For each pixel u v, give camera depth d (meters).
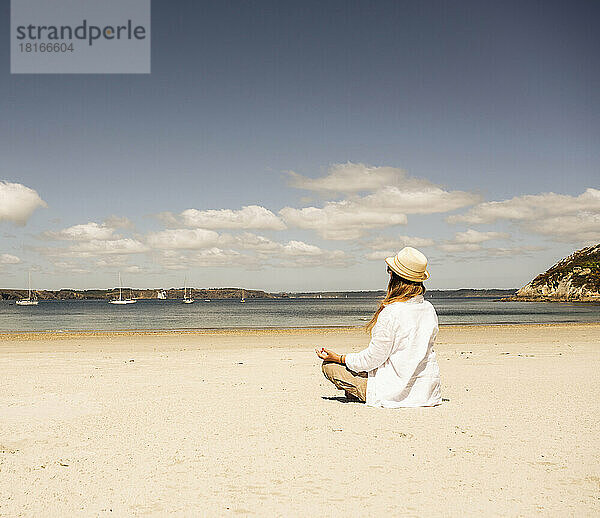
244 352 14.07
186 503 3.18
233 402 6.20
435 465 3.82
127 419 5.33
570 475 3.61
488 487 3.40
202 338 20.81
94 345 17.16
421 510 3.06
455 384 7.57
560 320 43.31
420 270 5.59
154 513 3.04
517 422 5.03
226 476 3.63
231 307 117.00
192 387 7.46
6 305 151.50
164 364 10.84
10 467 3.85
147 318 55.50
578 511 3.04
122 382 8.01
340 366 5.94
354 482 3.50
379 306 5.77
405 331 5.52
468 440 4.43
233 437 4.59
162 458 4.03
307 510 3.07
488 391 6.89
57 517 3.00
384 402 5.63
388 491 3.35
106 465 3.88
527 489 3.37
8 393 6.95
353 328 28.88
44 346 16.73
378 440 4.43
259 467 3.81
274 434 4.67
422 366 5.68
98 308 113.50
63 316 63.69
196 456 4.07
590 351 13.40
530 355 12.29
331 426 4.91
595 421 5.09
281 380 8.22
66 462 3.96
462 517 2.97
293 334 23.45
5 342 18.62
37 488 3.44
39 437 4.66
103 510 3.09
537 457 3.99
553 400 6.19
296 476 3.62
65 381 8.13
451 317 51.38
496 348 14.64
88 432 4.82
